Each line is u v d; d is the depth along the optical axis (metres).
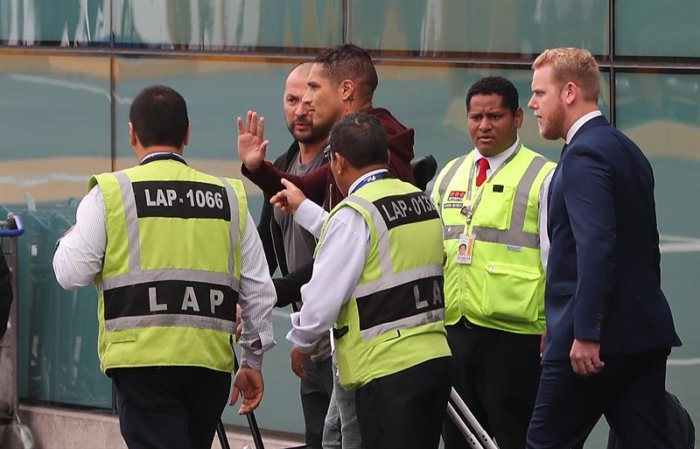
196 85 28.20
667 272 25.34
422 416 18.20
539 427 18.84
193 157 28.28
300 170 22.47
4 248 29.19
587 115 18.70
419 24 26.56
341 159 18.66
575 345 17.88
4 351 29.38
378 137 18.61
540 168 21.95
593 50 25.53
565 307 18.45
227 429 28.06
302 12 27.38
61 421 29.73
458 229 22.17
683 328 25.22
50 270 29.62
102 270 17.98
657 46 25.23
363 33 26.97
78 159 29.27
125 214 17.89
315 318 18.05
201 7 28.11
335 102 21.23
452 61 26.30
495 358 21.88
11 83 29.83
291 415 27.38
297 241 21.69
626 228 18.28
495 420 22.08
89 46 29.09
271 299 18.97
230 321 18.45
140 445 17.98
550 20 25.73
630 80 25.42
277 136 27.58
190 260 18.12
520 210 21.78
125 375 17.97
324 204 20.89
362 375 18.20
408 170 20.55
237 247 18.62
